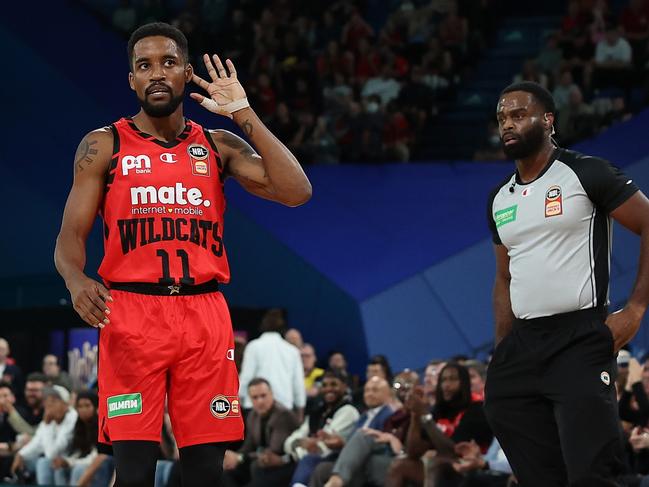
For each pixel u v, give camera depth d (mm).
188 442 9828
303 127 37844
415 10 42469
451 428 19578
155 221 9844
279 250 34906
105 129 10070
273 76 41062
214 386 9859
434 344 33125
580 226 11055
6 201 37000
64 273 9547
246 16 43156
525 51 42312
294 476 20750
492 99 40125
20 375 29781
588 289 11008
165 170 9938
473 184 34344
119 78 37281
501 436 11430
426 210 34438
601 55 37500
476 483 17750
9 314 33375
